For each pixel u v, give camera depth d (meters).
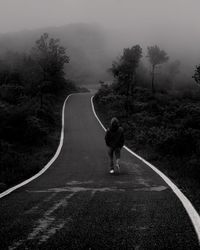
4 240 4.32
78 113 42.53
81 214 5.71
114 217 5.49
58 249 3.97
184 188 8.37
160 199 6.96
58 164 14.05
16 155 14.49
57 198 7.17
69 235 4.52
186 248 4.00
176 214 5.70
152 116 37.84
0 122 19.25
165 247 4.03
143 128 27.62
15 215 5.71
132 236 4.46
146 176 10.49
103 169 12.32
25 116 20.45
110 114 40.75
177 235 4.52
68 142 23.34
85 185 8.92
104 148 19.97
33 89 41.28
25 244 4.16
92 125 33.84
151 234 4.56
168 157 14.58
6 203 6.75
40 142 20.53
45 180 10.02
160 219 5.37
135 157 16.11
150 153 16.95
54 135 26.95
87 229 4.80
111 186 8.70
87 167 12.94
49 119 32.47
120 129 11.23
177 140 15.32
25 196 7.51
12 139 18.86
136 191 7.94
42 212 5.90
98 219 5.37
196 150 13.89
